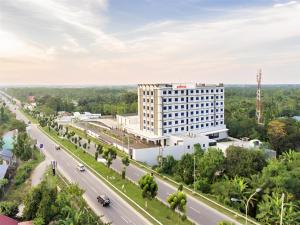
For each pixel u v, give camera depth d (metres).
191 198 63.12
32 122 181.88
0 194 64.56
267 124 123.94
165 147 96.94
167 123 114.75
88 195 64.31
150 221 52.06
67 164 89.81
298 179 59.56
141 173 80.50
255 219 54.94
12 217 51.28
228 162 73.06
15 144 94.62
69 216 44.00
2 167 76.50
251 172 68.25
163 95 112.50
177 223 51.06
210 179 72.69
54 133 143.00
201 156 79.56
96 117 196.00
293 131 106.44
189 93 119.62
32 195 49.62
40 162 91.88
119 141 117.31
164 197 63.59
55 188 51.00
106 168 84.06
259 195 58.38
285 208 50.25
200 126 124.69
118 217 53.75
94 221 44.94
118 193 65.69
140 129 126.12
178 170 77.81
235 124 131.50
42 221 45.12
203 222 51.66
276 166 63.59
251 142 103.12
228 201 59.75
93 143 120.25
